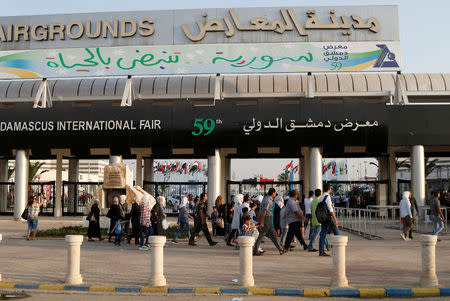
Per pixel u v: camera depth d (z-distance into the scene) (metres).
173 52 28.84
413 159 26.22
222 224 18.72
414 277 9.12
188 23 29.03
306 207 14.99
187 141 26.91
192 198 30.64
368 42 28.22
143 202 14.37
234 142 26.72
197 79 30.59
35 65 29.30
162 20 29.16
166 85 30.27
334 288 8.05
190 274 9.59
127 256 12.59
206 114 26.83
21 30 29.73
